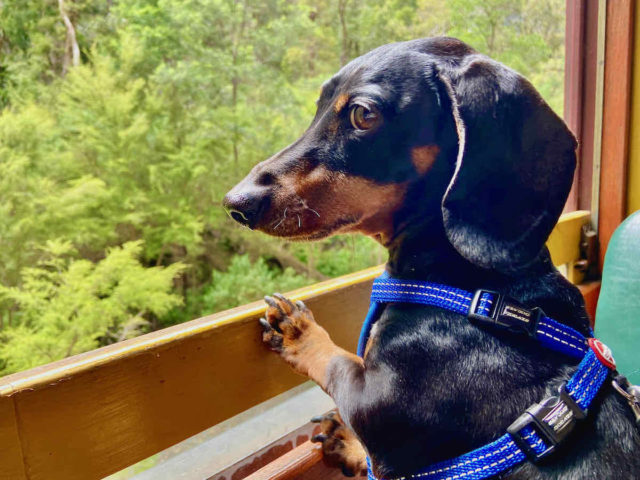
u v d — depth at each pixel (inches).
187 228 130.1
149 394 12.0
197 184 135.8
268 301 13.5
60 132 127.7
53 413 10.7
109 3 133.1
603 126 25.0
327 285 16.2
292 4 129.8
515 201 11.1
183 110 134.7
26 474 10.5
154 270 122.7
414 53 12.0
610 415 10.4
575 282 25.9
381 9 104.7
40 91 126.4
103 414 11.4
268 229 12.1
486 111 10.9
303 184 12.1
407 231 12.6
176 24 132.3
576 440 10.2
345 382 11.9
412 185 12.2
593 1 24.6
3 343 108.1
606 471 9.8
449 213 11.1
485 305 11.1
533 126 11.1
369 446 11.6
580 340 11.3
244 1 132.4
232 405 13.5
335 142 12.2
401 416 11.1
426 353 11.2
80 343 113.5
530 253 11.1
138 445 11.9
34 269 115.1
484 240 11.0
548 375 10.7
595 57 24.8
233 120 131.7
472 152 11.0
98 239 129.4
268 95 134.0
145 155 132.1
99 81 126.0
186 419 12.7
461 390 10.8
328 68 127.8
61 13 127.0
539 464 10.1
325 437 15.1
